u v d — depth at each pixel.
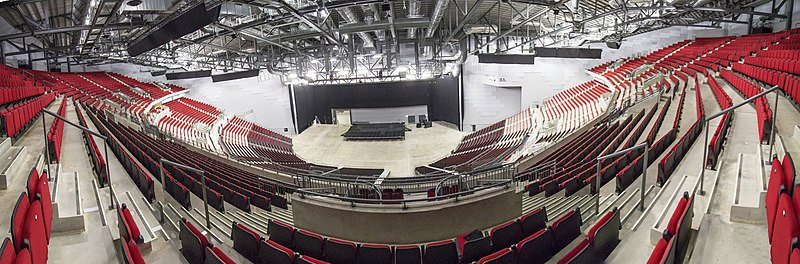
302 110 24.34
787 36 13.94
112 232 3.88
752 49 14.12
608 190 5.82
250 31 12.90
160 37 8.45
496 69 20.02
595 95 16.48
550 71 20.16
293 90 23.30
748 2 16.55
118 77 22.53
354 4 8.46
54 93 12.64
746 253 3.23
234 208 5.98
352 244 4.13
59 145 6.43
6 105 8.32
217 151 13.23
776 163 3.53
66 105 11.83
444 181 7.50
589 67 20.50
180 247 4.00
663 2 13.12
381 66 19.91
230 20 11.36
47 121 8.43
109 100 14.88
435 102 24.11
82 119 8.70
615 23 16.06
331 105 24.91
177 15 8.20
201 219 5.08
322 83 23.42
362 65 19.95
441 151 17.44
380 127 23.41
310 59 19.80
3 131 5.77
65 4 10.84
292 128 23.67
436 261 3.98
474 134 20.02
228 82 23.55
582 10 14.73
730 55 13.99
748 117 7.61
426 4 12.22
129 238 3.31
